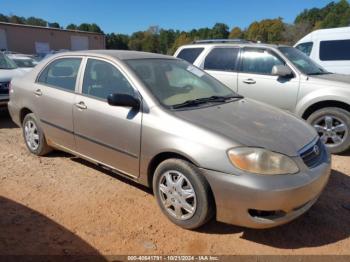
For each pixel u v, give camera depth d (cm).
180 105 353
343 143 540
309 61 643
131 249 296
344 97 529
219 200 296
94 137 394
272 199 278
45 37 4181
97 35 4844
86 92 409
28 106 490
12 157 500
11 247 290
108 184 416
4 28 3756
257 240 314
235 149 290
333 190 417
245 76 625
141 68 388
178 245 304
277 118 363
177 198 324
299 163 298
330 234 326
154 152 333
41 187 405
